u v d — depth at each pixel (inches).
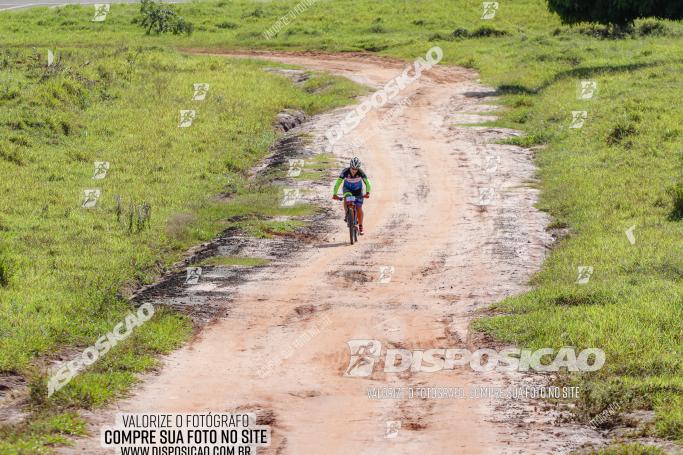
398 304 1326.3
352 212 1734.7
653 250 1517.0
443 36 4830.2
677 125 2495.1
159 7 5241.1
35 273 1411.2
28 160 2278.5
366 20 5378.9
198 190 2160.4
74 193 2036.2
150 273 1514.5
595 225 1749.5
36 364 1006.4
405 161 2509.8
